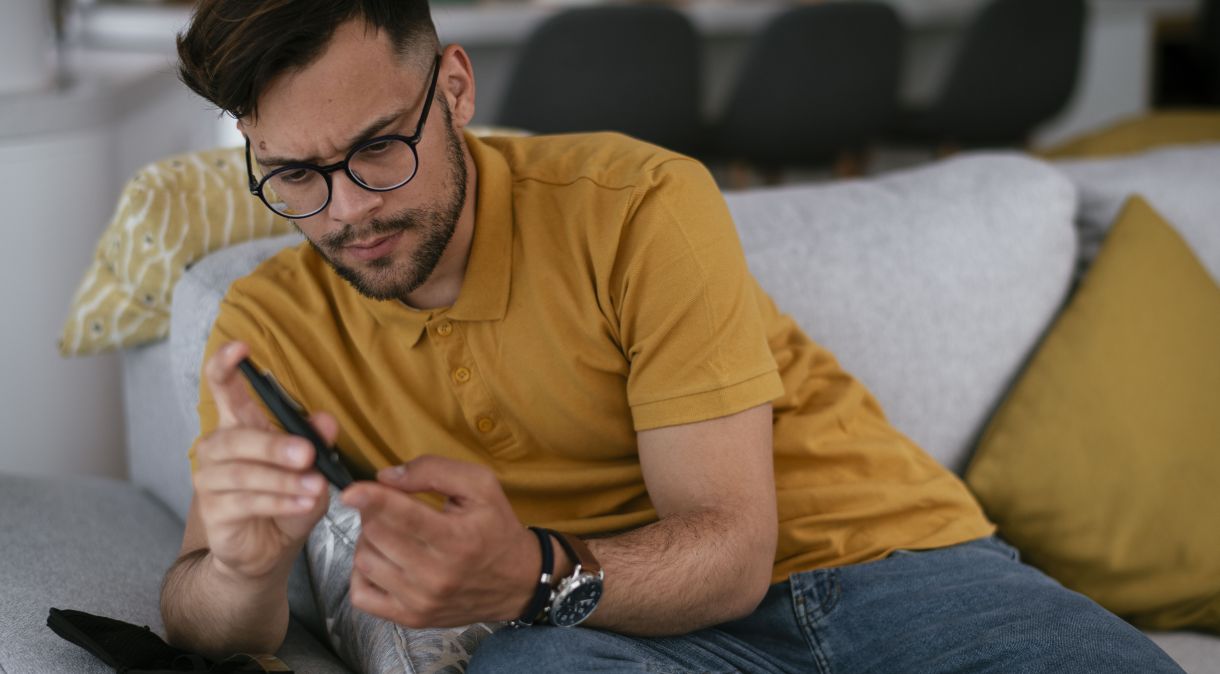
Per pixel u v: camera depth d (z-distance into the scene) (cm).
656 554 107
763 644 127
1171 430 161
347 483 94
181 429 157
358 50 105
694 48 344
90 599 128
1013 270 170
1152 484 158
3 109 210
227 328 127
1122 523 157
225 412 96
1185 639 156
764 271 156
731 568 110
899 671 121
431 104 111
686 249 118
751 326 119
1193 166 196
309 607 135
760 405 117
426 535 93
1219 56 489
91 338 159
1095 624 118
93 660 114
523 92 329
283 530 104
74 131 224
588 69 330
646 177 120
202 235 152
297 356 126
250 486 93
